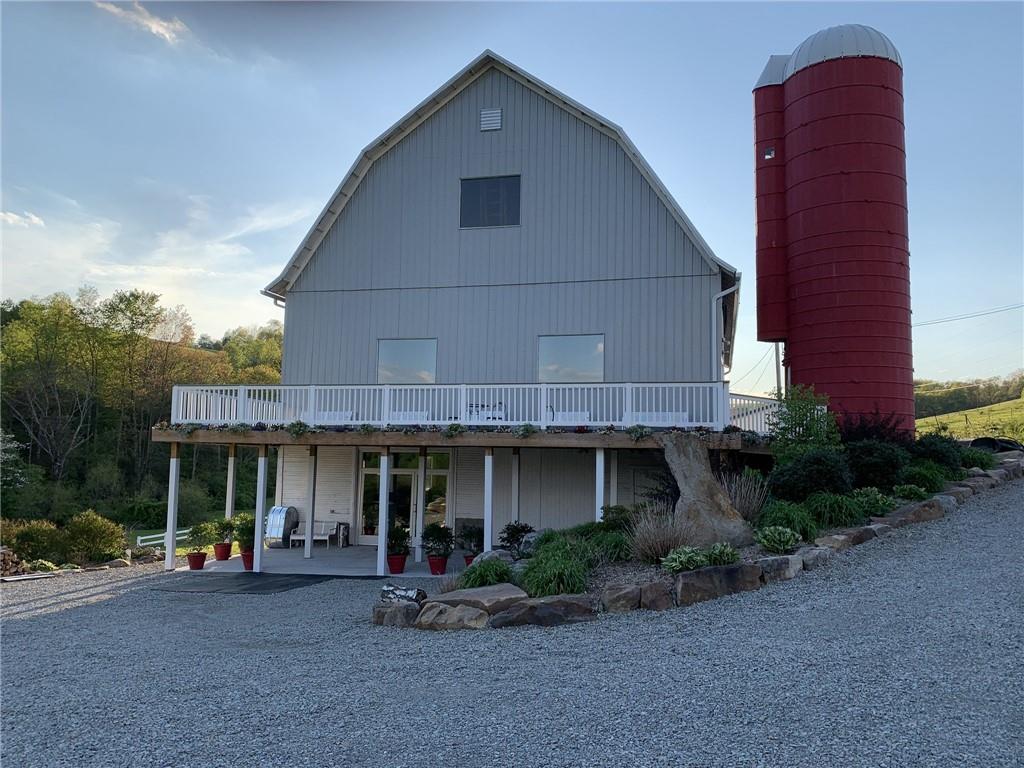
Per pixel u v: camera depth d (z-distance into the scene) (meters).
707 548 10.46
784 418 14.12
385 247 18.77
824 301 17.58
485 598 9.39
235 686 7.11
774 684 6.05
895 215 17.55
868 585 9.02
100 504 39.91
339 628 9.84
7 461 38.09
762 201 19.36
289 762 5.13
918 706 5.38
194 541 20.19
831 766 4.54
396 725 5.74
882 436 15.55
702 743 5.00
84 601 13.00
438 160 18.69
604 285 17.47
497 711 5.92
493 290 18.06
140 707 6.61
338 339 18.75
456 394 17.22
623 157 17.67
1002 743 4.73
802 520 11.10
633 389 15.71
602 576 10.14
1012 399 53.06
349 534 19.64
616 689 6.26
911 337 17.81
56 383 42.59
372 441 15.20
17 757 5.55
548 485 17.98
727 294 17.38
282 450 20.17
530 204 18.06
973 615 7.51
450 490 18.81
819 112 17.89
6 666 8.41
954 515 12.59
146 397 45.28
